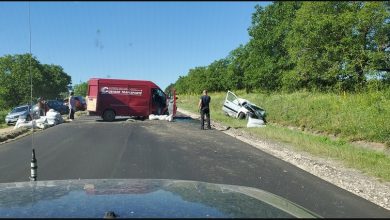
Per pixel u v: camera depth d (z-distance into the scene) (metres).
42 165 12.70
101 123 28.91
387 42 32.12
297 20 35.88
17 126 26.62
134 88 33.66
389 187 10.19
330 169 12.16
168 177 10.73
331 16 32.84
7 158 14.30
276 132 21.59
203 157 13.94
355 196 8.96
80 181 3.63
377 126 19.92
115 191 3.04
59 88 103.88
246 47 63.53
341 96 29.38
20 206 2.58
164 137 19.81
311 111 27.48
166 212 2.38
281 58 45.44
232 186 3.67
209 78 86.88
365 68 31.27
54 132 22.52
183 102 76.56
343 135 21.58
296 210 2.79
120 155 14.32
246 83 53.78
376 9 31.36
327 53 33.09
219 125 26.67
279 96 36.25
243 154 14.68
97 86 33.03
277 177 10.80
